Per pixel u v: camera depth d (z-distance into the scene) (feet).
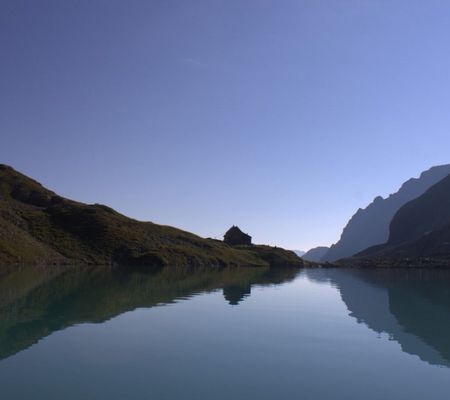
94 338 70.18
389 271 380.78
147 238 424.46
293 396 47.65
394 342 74.02
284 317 96.99
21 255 285.23
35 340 67.97
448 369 58.54
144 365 56.65
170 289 156.04
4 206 398.42
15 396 44.83
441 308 119.14
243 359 61.05
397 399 47.67
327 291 166.50
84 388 47.67
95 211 446.60
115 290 145.18
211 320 90.33
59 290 138.31
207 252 451.94
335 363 60.49
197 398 46.01
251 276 262.47
